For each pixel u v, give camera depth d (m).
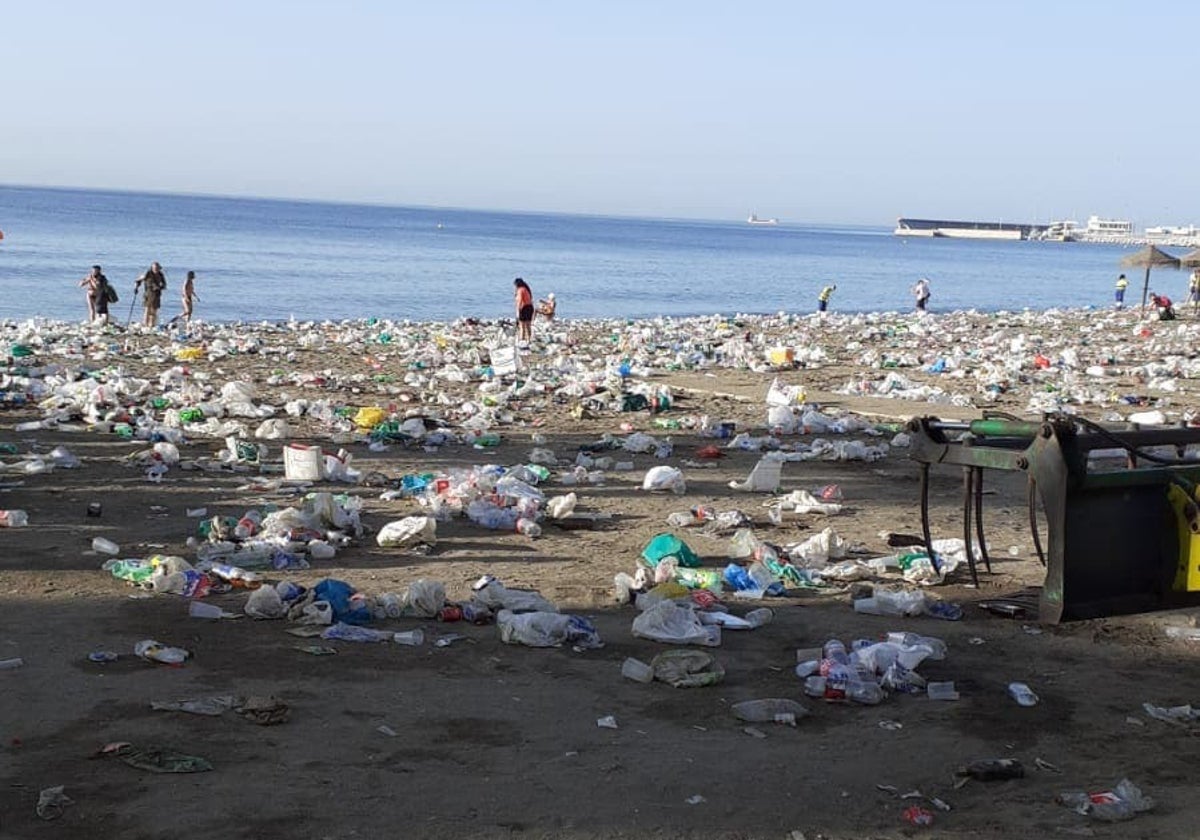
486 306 53.34
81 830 4.88
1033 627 8.12
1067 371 26.17
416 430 15.78
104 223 131.75
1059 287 90.94
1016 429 6.93
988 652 7.60
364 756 5.71
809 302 65.50
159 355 25.19
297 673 6.79
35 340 26.39
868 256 157.00
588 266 96.25
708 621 7.90
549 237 175.62
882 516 11.63
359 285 63.16
